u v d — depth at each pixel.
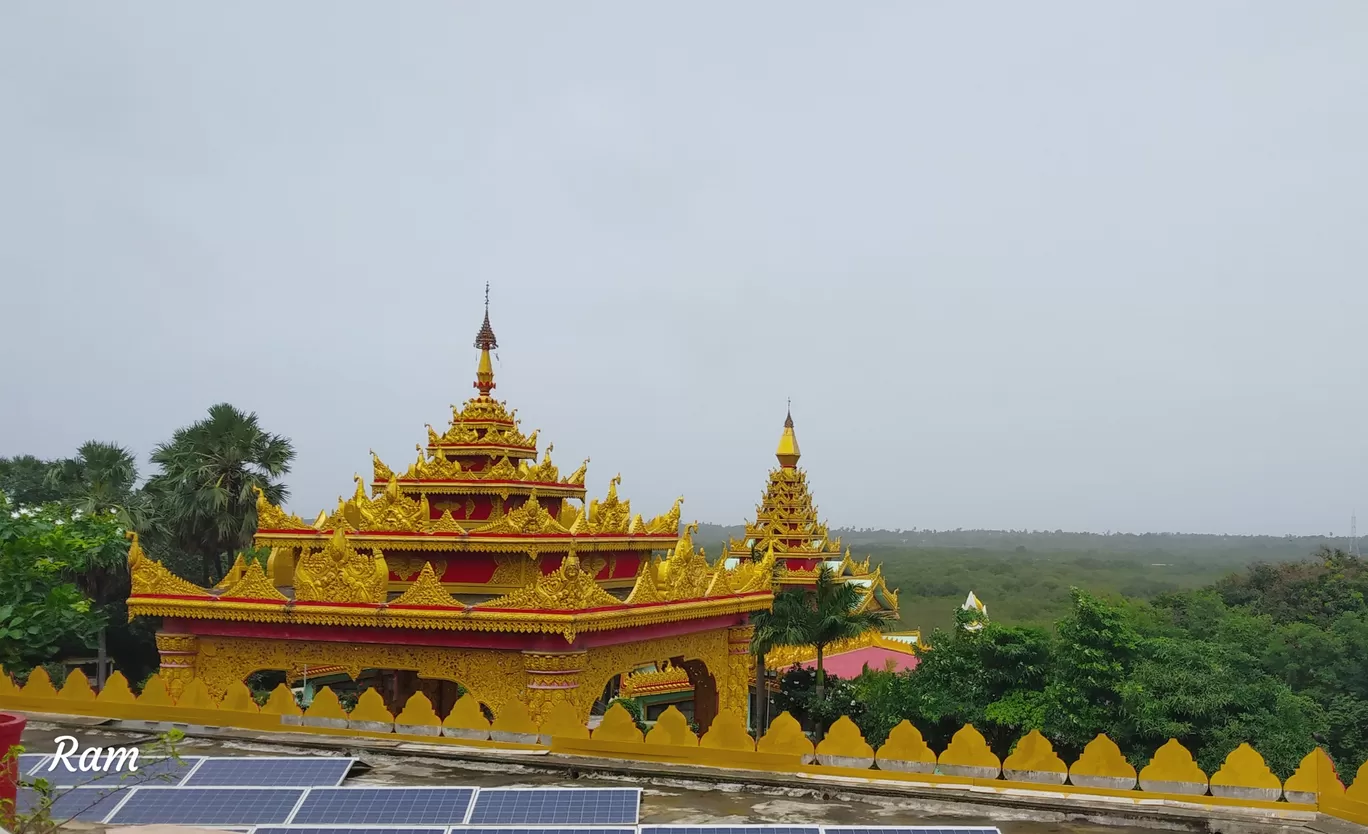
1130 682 40.69
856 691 48.94
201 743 19.83
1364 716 50.03
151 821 14.07
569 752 18.94
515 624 28.20
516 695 28.86
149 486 62.28
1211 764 38.12
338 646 30.47
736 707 37.09
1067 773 16.67
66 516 38.50
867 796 16.62
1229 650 46.28
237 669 31.16
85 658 58.59
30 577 31.22
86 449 63.00
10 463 72.31
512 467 35.09
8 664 29.95
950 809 16.12
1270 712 42.03
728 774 17.45
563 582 28.30
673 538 38.06
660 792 16.95
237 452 57.94
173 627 31.56
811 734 52.06
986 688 43.53
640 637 31.36
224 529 57.47
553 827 13.84
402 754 18.84
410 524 32.84
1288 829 14.88
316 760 16.92
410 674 41.44
